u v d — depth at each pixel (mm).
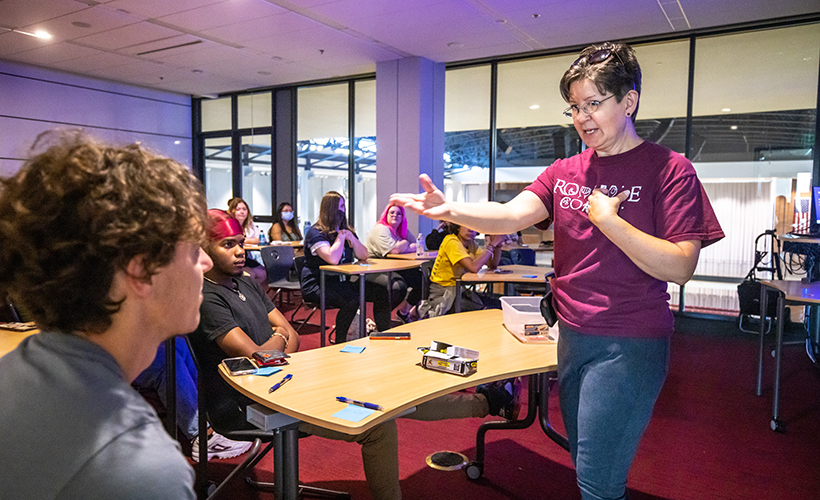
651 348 1373
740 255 6406
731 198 6336
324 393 1551
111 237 494
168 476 477
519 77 7238
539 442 2918
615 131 1391
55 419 476
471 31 6004
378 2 5113
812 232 5230
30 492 458
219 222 2191
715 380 3984
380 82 7410
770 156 6008
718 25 5785
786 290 3084
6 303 544
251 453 2244
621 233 1277
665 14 5418
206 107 10023
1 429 476
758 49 5891
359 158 8477
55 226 490
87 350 524
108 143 566
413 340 2182
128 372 577
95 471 457
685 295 6867
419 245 5461
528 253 5742
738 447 2863
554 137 7203
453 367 1736
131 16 5566
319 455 2760
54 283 495
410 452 2801
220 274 2227
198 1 5125
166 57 7207
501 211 1605
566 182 1532
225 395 2088
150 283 547
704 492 2412
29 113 7863
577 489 2436
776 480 2514
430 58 7223
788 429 3092
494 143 7434
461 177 7699
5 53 7113
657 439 2971
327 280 4551
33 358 518
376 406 1433
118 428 482
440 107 7520
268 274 5609
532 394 2381
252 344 2072
